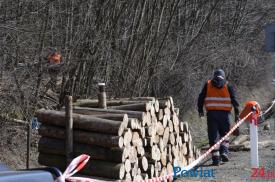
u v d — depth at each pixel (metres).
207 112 13.12
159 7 17.39
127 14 16.14
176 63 19.27
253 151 12.53
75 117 9.10
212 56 21.83
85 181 5.84
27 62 12.16
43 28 12.47
